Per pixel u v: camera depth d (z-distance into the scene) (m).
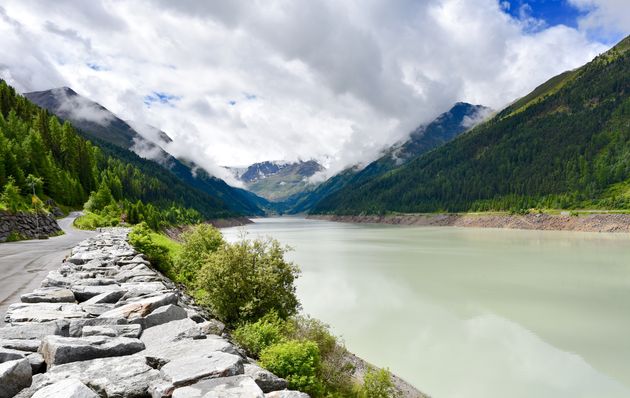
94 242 27.94
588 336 32.66
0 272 19.66
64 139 121.62
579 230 155.12
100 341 7.45
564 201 188.38
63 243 37.38
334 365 17.91
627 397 23.62
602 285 50.16
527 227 174.88
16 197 50.25
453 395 23.77
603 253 80.94
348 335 32.88
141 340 8.56
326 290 48.31
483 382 25.30
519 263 68.31
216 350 8.00
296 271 23.22
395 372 26.42
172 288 17.44
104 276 15.42
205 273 21.50
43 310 9.59
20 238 41.84
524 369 27.06
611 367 27.23
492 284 51.16
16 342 7.21
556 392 24.33
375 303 42.28
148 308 10.19
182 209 185.62
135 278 15.24
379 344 31.06
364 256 79.75
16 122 114.12
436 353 29.47
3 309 12.41
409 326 35.12
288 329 18.91
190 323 9.52
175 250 41.34
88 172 122.56
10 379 5.45
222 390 6.16
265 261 22.31
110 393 5.88
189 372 6.57
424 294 46.09
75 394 5.31
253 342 15.38
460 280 53.84
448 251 87.44
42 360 6.68
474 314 38.41
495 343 31.30
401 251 88.12
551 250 87.62
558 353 29.50
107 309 10.53
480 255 79.81
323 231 175.12
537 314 38.38
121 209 92.50
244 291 20.77
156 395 5.98
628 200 165.12
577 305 41.16
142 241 26.06
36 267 21.27
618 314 38.06
